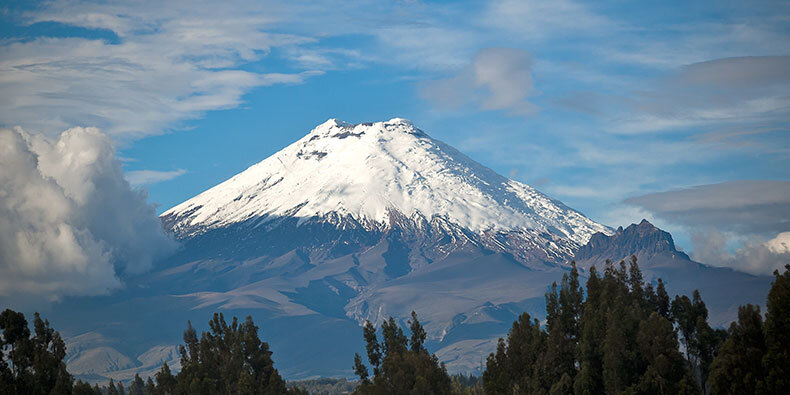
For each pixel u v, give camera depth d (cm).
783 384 13625
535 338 18450
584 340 17262
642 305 17675
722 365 14312
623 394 15738
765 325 14225
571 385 17112
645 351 15938
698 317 16600
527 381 17888
